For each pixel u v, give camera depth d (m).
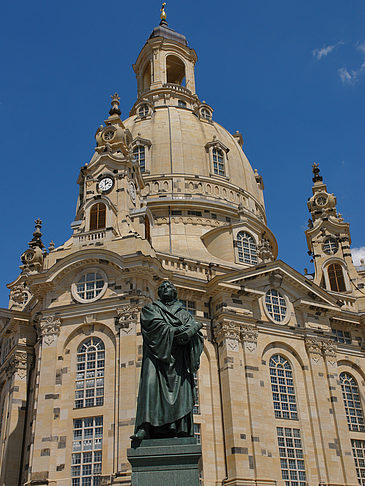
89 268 51.38
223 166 76.69
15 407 52.47
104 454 43.62
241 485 46.19
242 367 52.12
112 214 54.88
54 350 48.50
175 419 15.73
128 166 60.84
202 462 47.81
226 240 66.62
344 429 54.22
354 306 65.00
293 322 57.75
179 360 16.67
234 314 53.75
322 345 57.72
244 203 75.56
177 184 71.75
